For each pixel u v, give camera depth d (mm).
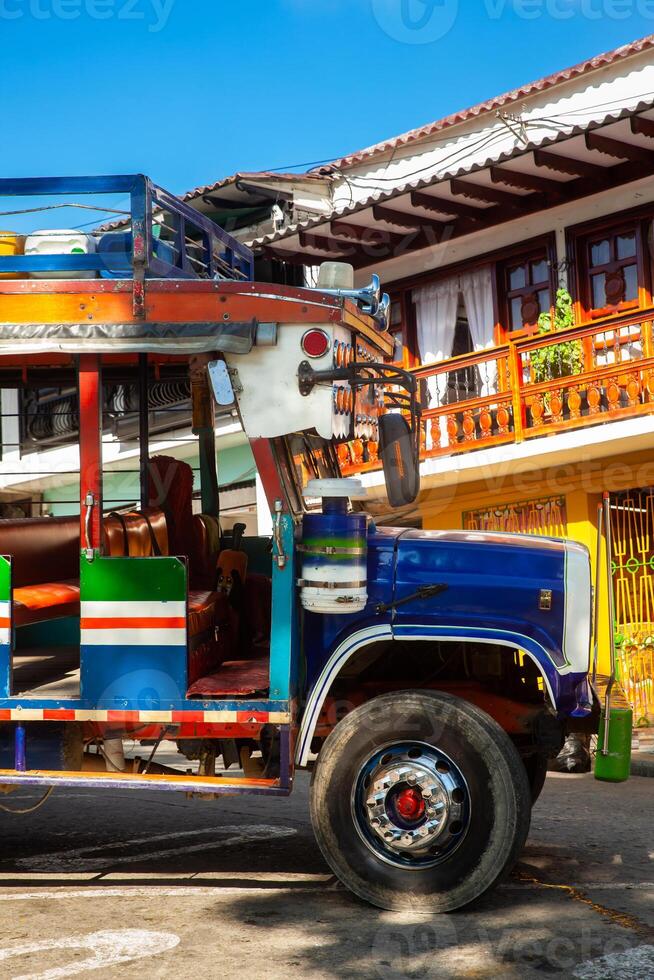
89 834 7031
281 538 5148
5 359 6066
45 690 5227
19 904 5047
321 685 5113
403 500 4973
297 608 5184
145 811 7992
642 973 3986
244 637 6195
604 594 13562
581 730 5629
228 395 5195
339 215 15414
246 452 6164
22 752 5199
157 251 5531
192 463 6422
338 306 5172
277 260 17109
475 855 4762
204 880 5547
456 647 5770
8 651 5180
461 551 5195
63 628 6012
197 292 5188
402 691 4992
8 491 6297
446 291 16891
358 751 4922
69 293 5203
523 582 5148
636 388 13086
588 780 9961
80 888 5379
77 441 6066
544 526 14625
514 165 14227
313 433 5785
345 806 4910
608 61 15227
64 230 5426
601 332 13578
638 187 14367
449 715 4844
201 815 7773
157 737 5195
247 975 3969
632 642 13000
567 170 14094
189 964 4102
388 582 5176
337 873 4906
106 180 5234
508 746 4828
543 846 6414
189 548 6242
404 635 5141
